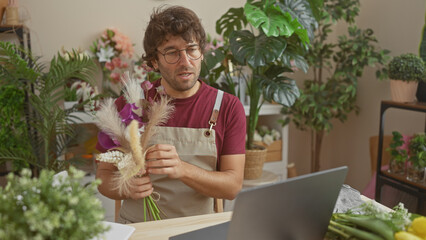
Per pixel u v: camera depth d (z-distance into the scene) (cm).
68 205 68
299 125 325
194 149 142
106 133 108
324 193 84
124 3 306
